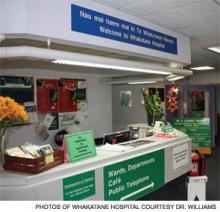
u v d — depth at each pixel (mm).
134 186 2885
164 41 4133
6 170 2170
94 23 2977
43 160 2117
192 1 3068
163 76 6496
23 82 5730
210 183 5719
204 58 7637
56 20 2613
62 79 6664
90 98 7562
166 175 3453
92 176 2402
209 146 8406
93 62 2789
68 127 6750
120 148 2961
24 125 5703
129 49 3436
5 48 2252
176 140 3807
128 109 10102
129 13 3432
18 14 2414
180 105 10641
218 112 11836
